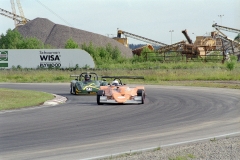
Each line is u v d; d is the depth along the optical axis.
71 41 117.25
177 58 103.81
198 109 22.88
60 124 17.44
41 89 41.03
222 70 66.75
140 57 107.00
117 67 85.25
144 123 17.64
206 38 128.75
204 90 38.44
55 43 131.00
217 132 15.17
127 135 14.74
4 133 15.25
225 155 11.29
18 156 11.55
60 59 75.44
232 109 22.66
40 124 17.47
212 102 26.77
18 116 20.25
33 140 13.84
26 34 135.62
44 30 137.25
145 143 13.24
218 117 19.33
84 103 27.30
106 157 11.30
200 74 60.53
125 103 26.69
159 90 38.88
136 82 51.69
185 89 40.12
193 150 12.02
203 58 106.56
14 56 75.50
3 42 126.75
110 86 27.20
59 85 47.97
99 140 13.84
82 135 14.77
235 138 13.89
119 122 17.98
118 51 119.94
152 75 58.75
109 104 26.36
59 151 12.16
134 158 11.09
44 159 11.21
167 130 15.75
